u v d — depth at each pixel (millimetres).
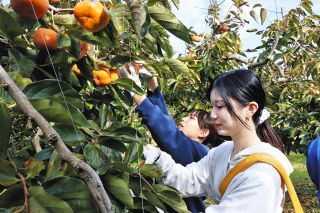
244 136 1785
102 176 1367
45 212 1049
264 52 6168
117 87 2037
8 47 1586
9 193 1073
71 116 1254
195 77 4020
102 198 1039
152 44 1960
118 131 1552
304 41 6191
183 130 2578
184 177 2051
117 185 1354
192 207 2236
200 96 5730
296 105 7332
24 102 1015
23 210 1063
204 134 2576
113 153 1543
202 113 2586
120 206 1389
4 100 1205
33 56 1606
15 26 1445
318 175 2285
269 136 1988
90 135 1541
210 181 2033
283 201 1703
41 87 1281
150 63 2248
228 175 1734
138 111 2209
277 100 6969
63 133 1267
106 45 1746
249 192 1605
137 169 1559
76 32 1668
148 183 1561
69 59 1636
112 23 1726
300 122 6938
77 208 1143
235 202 1614
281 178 1657
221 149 1986
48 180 1143
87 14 1617
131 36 2049
